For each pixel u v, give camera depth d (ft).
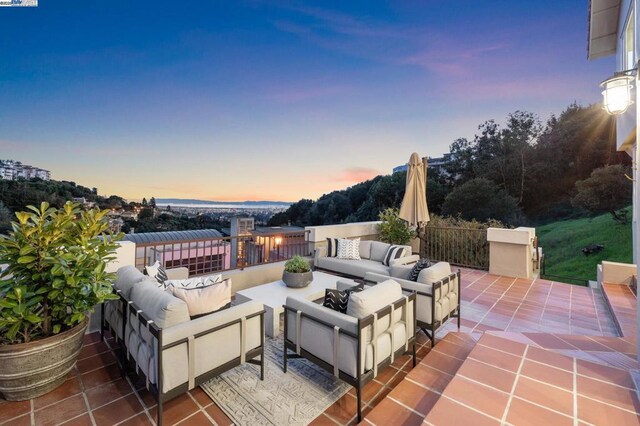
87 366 8.80
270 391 7.70
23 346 6.82
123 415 6.77
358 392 6.70
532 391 6.34
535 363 7.48
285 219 60.90
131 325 7.77
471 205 47.75
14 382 6.94
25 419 6.57
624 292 14.80
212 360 7.17
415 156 21.17
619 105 8.53
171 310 6.63
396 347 8.13
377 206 55.67
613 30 20.75
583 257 38.01
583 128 44.39
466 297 15.46
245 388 7.80
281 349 10.03
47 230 7.59
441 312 10.41
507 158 50.93
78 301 7.68
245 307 7.80
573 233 41.14
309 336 7.89
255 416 6.75
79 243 8.04
